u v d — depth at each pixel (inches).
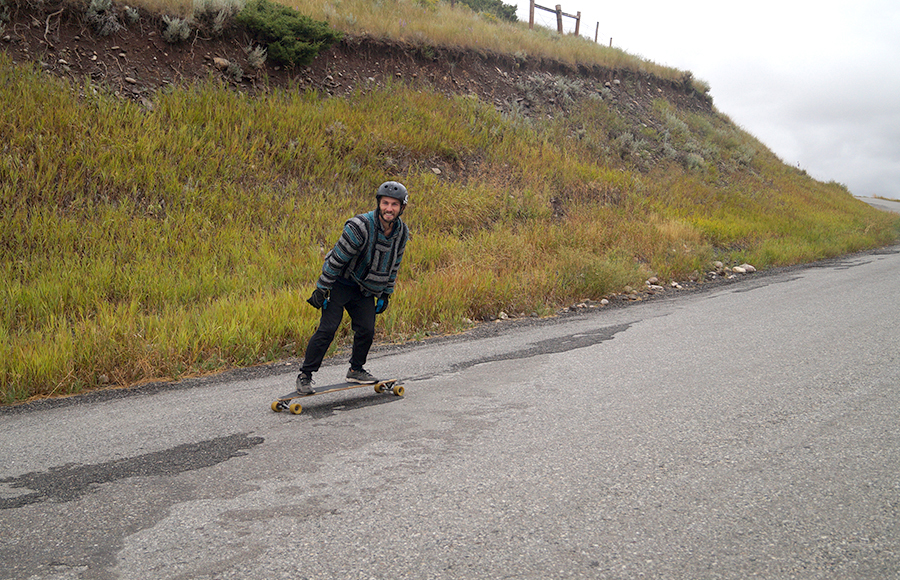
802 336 234.1
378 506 102.5
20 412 178.4
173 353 223.5
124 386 206.4
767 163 1080.8
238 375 217.3
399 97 615.8
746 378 178.9
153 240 357.1
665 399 161.8
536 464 119.6
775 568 80.3
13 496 113.7
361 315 176.7
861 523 91.8
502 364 217.0
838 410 145.3
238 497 108.5
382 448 132.4
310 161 486.9
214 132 461.1
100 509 105.6
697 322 282.2
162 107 458.6
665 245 511.5
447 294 323.9
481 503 102.4
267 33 556.4
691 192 741.9
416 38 703.1
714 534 89.9
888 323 248.1
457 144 590.6
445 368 215.2
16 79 418.0
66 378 200.8
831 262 542.6
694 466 115.9
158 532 95.5
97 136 406.6
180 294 307.6
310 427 150.6
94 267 316.2
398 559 84.7
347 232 163.8
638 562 82.5
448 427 145.9
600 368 201.9
